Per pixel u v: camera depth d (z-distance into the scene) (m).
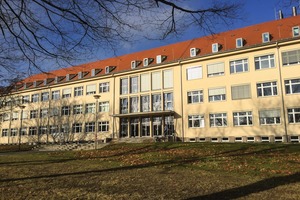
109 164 17.81
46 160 21.34
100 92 48.38
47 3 6.12
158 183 10.86
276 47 34.47
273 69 34.41
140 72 44.53
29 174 13.74
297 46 33.34
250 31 38.72
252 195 8.64
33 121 55.88
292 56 33.53
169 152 22.19
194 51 40.28
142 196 8.64
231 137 35.97
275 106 33.72
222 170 14.17
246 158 17.25
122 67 47.47
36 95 56.62
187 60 40.28
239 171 13.64
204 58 38.94
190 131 38.97
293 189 9.52
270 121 33.91
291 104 32.78
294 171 12.85
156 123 42.31
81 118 49.62
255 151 20.08
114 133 45.47
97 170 15.07
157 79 42.91
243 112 35.81
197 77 39.66
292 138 32.25
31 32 6.78
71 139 50.06
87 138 48.19
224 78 37.56
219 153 20.11
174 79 41.31
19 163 19.34
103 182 11.25
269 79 34.50
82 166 17.02
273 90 34.31
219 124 37.19
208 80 38.66
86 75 50.81
